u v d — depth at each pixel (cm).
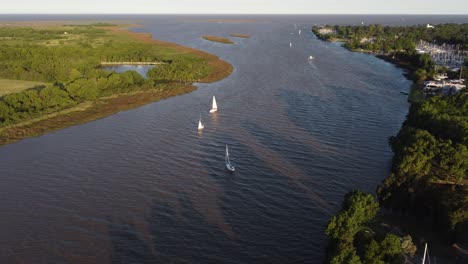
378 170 10431
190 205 8912
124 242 7688
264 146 12088
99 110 15950
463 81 19575
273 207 8800
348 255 6197
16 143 12569
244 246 7556
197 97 17950
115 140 12750
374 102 16875
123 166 10831
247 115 15100
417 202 8181
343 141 12406
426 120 11694
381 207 8556
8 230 8069
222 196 9269
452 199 7694
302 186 9662
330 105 16350
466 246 7231
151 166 10819
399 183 8381
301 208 8738
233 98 17600
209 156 11419
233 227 8125
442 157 9631
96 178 10162
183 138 12838
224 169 10588
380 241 6594
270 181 9919
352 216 6931
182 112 15688
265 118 14712
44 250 7494
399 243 6500
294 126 13812
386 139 12575
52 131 13612
